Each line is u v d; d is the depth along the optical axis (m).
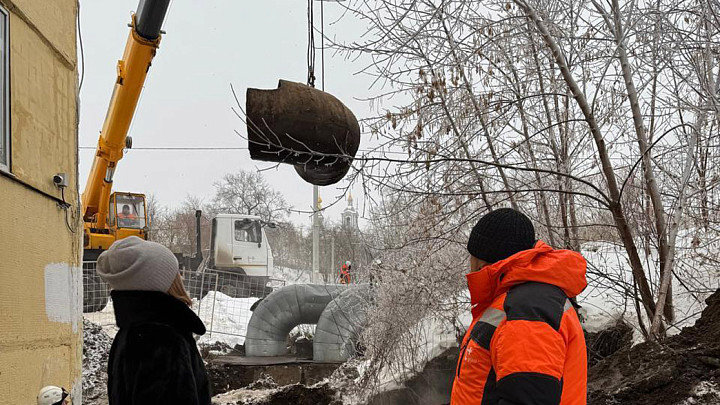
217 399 7.38
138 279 2.31
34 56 4.55
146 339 2.20
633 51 6.21
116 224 16.38
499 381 2.11
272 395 7.27
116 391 2.22
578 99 6.01
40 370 4.36
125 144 10.80
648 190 6.16
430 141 6.37
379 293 8.17
